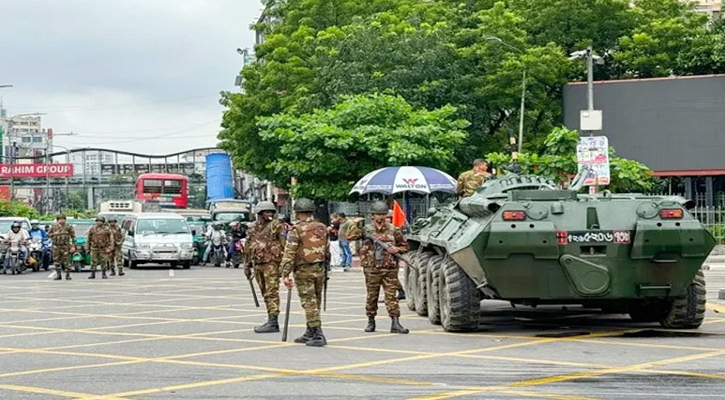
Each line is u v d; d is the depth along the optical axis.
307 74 43.62
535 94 41.34
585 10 42.88
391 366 10.33
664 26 42.72
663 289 12.58
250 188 85.69
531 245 12.25
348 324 14.88
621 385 8.91
